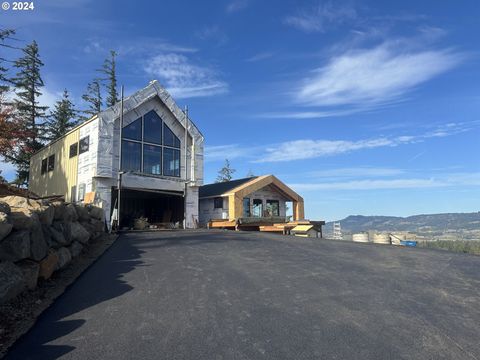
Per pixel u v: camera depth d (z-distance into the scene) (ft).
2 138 63.52
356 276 22.94
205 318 15.61
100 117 61.67
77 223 31.50
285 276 22.77
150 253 31.12
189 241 39.42
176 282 21.26
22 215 19.40
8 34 44.01
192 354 12.42
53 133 129.39
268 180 83.20
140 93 67.72
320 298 18.37
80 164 65.77
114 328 14.64
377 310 16.72
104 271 24.29
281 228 63.62
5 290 16.07
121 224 73.10
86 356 12.34
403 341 13.53
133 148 67.00
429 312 16.56
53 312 16.49
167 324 14.98
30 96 122.01
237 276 22.67
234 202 74.95
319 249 33.83
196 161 75.20
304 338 13.69
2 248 17.43
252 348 12.85
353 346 13.08
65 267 25.29
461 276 23.25
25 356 12.41
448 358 12.30
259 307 16.98
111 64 156.04
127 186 64.49
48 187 78.59
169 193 71.26
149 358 12.17
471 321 15.55
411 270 24.84
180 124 74.23
